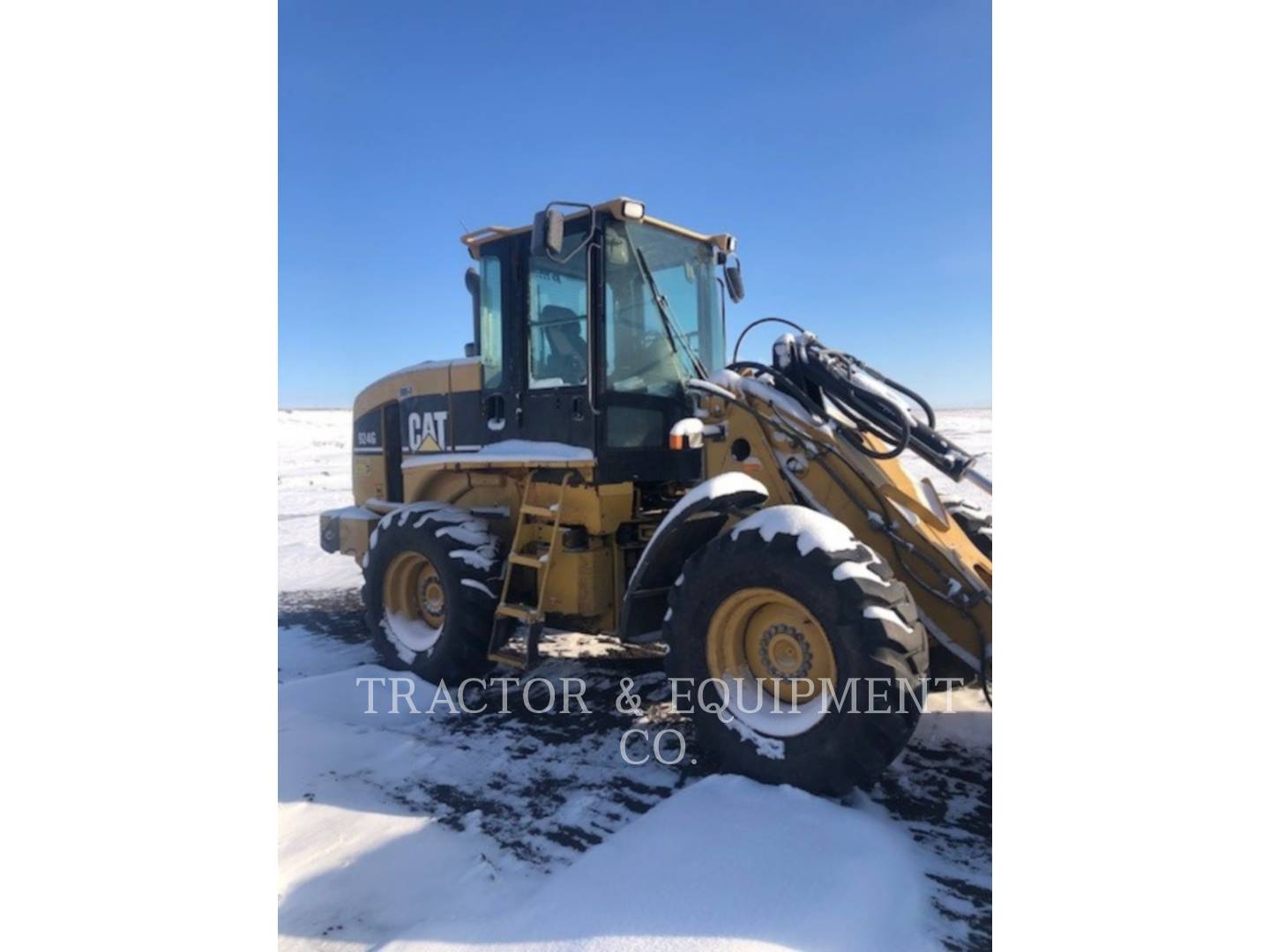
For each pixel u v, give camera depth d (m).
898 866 2.38
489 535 4.45
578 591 4.03
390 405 5.54
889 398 3.38
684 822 2.58
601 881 2.30
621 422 4.13
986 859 2.56
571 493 4.15
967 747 3.44
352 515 5.71
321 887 2.49
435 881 2.53
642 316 4.29
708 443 3.74
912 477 3.68
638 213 3.97
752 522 3.01
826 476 3.43
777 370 3.63
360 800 3.07
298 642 5.71
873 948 2.03
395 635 4.66
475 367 4.67
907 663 2.72
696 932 2.02
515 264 4.38
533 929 2.11
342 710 4.10
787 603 2.90
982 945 2.10
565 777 3.27
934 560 3.23
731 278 4.94
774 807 2.64
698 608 3.08
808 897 2.14
